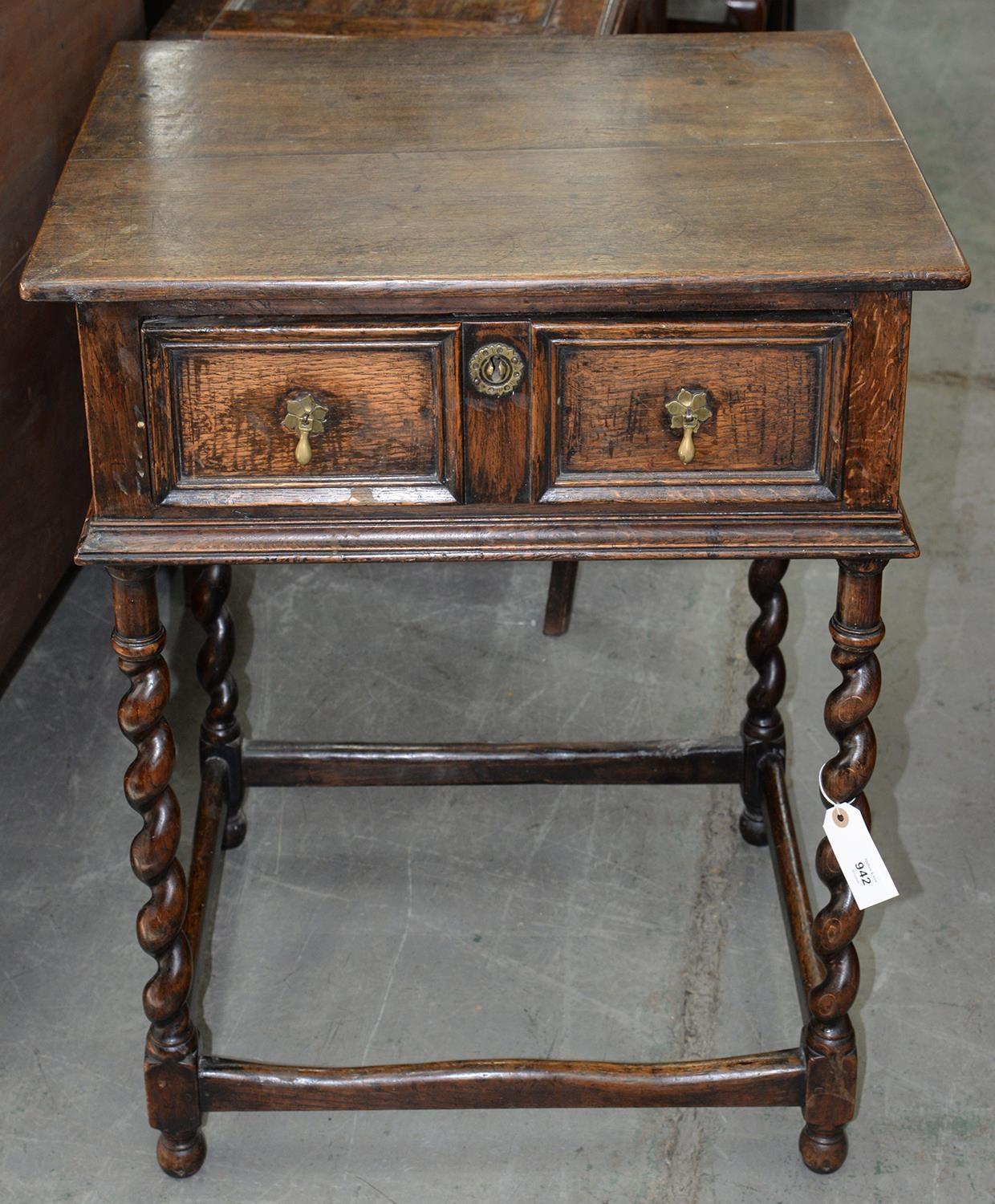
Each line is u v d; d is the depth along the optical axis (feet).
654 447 4.25
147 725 4.60
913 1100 5.55
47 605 7.84
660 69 5.16
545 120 4.83
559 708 7.29
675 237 4.15
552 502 4.30
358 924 6.21
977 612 7.92
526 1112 5.54
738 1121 5.51
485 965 6.03
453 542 4.33
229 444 4.23
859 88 4.99
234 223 4.23
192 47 5.33
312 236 4.17
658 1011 5.84
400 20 7.00
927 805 6.76
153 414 4.16
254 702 7.29
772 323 4.09
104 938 6.14
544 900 6.32
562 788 6.86
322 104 4.94
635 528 4.33
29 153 6.06
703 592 8.07
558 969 6.01
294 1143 5.43
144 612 4.47
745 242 4.12
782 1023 5.80
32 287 3.95
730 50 5.30
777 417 4.22
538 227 4.21
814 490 4.29
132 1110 5.52
